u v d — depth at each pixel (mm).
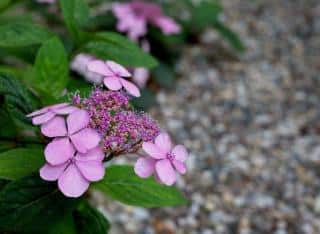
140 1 1312
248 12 1840
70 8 648
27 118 542
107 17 1315
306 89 1518
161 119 1327
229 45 1638
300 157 1275
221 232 1078
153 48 1420
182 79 1472
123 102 514
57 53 595
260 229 1092
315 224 1113
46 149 473
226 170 1214
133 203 565
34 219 496
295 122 1387
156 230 1058
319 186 1204
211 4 1540
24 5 1158
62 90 602
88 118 487
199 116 1358
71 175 471
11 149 570
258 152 1276
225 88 1469
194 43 1607
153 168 494
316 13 1900
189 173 1192
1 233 520
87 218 573
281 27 1786
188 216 1097
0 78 542
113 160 1140
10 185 497
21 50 711
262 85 1505
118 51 649
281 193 1177
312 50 1696
